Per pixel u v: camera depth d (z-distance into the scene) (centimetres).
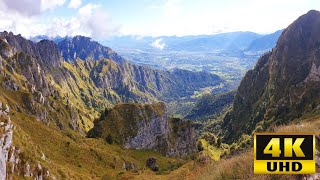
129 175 14300
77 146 16012
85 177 11325
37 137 14550
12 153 5669
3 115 5872
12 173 5462
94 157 16088
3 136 5422
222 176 4653
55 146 14788
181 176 9800
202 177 5616
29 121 15950
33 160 6378
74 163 14075
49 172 6675
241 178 4241
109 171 15138
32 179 5894
